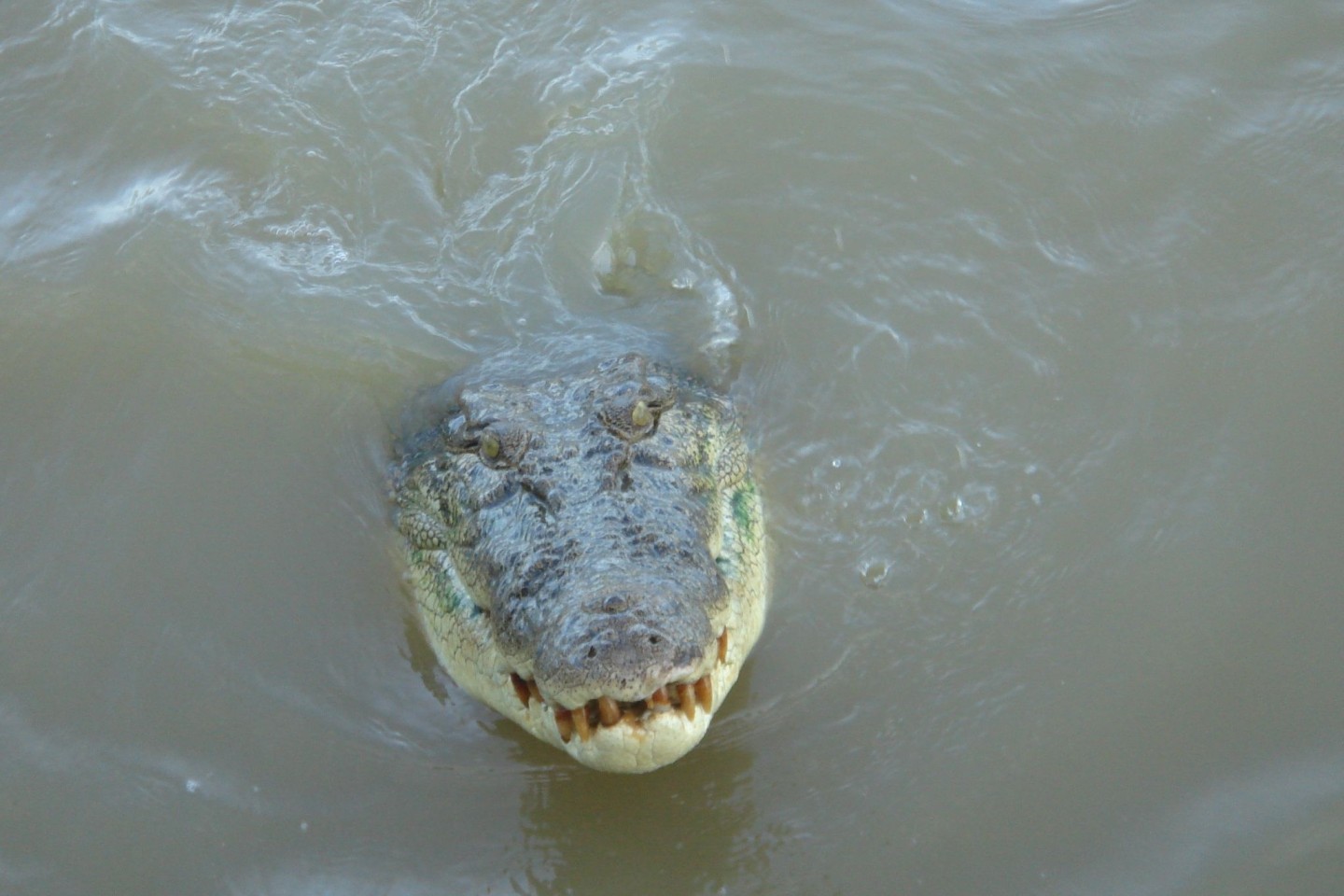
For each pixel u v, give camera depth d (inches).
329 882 130.3
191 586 139.8
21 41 165.6
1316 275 148.3
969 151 157.8
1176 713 133.1
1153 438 142.8
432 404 146.4
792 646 136.7
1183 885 128.0
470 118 161.5
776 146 159.2
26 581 139.9
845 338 148.9
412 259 154.6
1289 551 137.7
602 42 165.2
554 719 129.6
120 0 168.9
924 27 164.7
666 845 131.0
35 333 150.2
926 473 142.4
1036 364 146.7
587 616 128.0
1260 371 144.6
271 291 152.6
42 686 136.3
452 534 137.7
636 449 137.5
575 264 153.8
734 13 166.9
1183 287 149.1
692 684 128.1
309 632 138.5
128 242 154.9
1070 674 134.7
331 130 160.6
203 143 160.2
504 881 130.3
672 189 157.3
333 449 145.9
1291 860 128.2
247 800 132.6
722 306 150.9
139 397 147.4
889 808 131.3
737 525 138.6
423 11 166.6
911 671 135.6
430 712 135.7
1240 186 153.9
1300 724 132.3
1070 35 163.5
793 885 129.4
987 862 129.3
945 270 151.6
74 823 131.9
